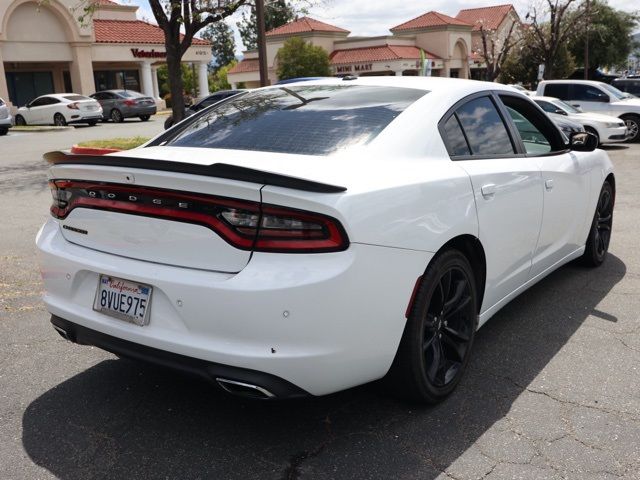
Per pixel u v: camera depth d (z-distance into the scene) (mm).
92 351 3832
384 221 2619
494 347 3852
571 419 3025
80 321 2912
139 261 2738
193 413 3111
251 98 3805
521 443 2828
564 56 41062
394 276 2666
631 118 17422
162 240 2666
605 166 5152
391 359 2771
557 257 4492
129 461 2719
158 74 55625
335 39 45781
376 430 2941
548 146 4469
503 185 3473
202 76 39531
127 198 2730
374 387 3156
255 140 3172
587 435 2887
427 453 2760
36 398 3258
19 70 33406
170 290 2584
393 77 3826
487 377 3463
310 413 3096
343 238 2475
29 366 3619
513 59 43656
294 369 2482
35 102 26500
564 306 4535
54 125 25828
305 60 36812
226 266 2533
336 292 2461
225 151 3090
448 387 3178
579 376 3467
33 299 4758
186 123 3717
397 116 3174
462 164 3250
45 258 3057
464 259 3184
